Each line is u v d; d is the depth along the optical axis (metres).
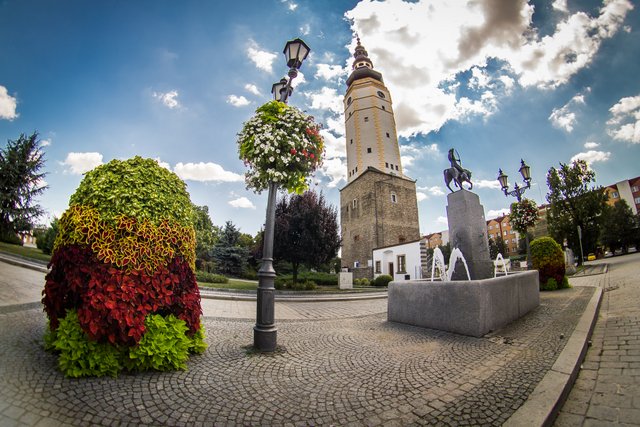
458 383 3.02
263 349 4.29
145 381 2.99
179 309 3.71
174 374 3.23
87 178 3.62
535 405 2.45
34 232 24.25
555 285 9.86
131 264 3.28
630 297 6.96
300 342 4.80
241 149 5.05
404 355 4.04
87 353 3.05
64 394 2.61
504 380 3.02
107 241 3.23
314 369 3.54
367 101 36.78
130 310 3.10
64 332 3.02
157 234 3.51
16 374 2.86
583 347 3.74
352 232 35.44
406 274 23.06
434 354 4.02
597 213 25.53
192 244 4.01
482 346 4.25
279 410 2.54
